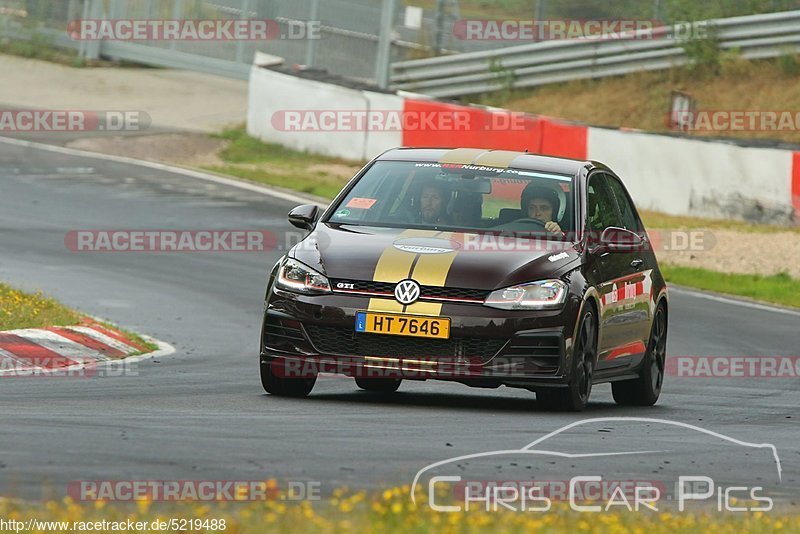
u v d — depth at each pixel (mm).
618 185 36188
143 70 126250
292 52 119000
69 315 40938
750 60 107812
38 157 91688
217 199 80750
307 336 29062
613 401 35781
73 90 116812
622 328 32750
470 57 113562
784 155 80938
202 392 30594
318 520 15859
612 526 16438
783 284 66375
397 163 33562
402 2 118562
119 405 27344
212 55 122125
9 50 126312
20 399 27516
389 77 115688
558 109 109000
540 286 29062
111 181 84625
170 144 101188
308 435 24109
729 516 18328
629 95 108625
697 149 84125
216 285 56781
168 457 20953
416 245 29859
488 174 32812
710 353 45969
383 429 25469
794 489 21750
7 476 18828
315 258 29812
